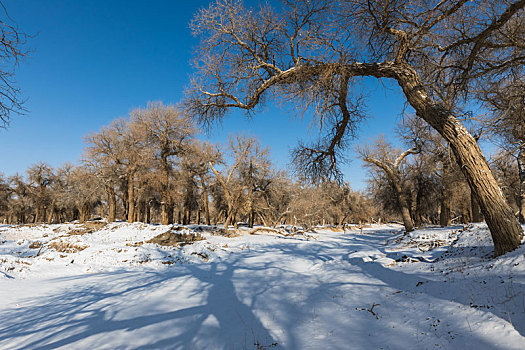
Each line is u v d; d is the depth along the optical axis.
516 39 7.76
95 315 7.15
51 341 5.48
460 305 5.28
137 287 10.47
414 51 8.93
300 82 8.88
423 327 4.95
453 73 9.10
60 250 17.89
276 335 5.63
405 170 31.62
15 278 11.72
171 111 35.09
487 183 6.58
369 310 6.40
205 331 5.96
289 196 46.59
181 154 36.88
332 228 61.16
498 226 6.57
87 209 47.94
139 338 5.57
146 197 42.59
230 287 10.20
